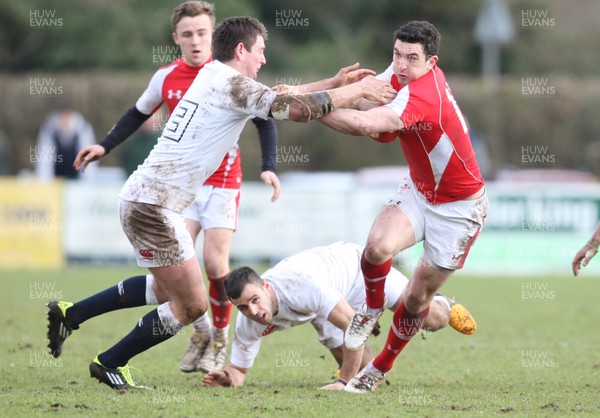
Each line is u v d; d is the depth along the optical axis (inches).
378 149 3257.9
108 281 1849.2
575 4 5354.3
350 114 781.3
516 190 2187.5
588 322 1457.9
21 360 1051.3
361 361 957.8
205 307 861.8
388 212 856.9
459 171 836.6
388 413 764.6
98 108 3174.2
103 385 900.6
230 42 824.3
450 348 1199.6
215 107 808.9
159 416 738.8
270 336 1290.6
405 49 811.4
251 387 908.6
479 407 805.2
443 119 813.2
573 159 3351.4
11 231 2137.1
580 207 2191.2
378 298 859.4
